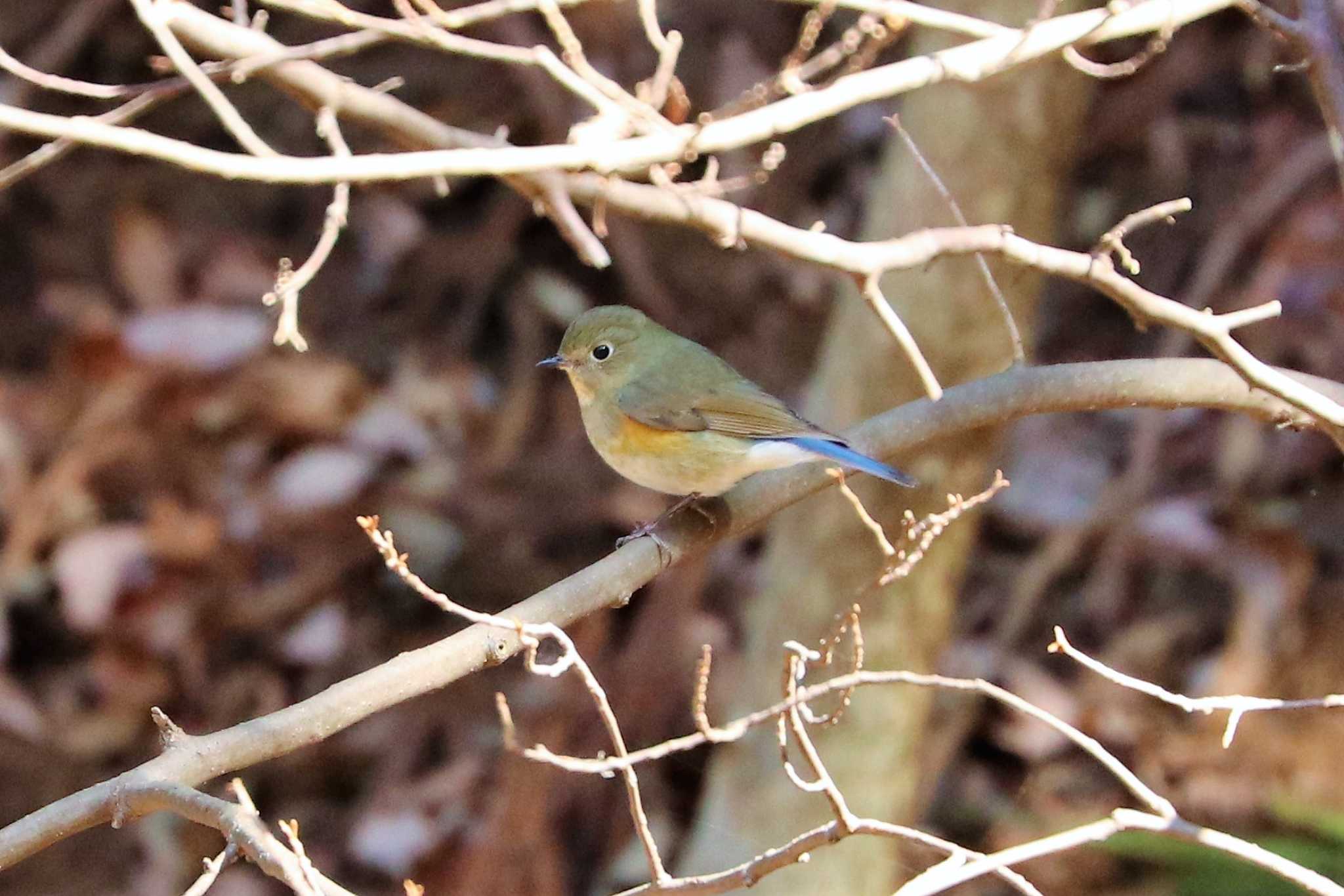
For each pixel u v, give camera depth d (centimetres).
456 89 1414
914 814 960
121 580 1226
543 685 1090
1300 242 1297
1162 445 1266
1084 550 1220
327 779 1157
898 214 868
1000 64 459
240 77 435
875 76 436
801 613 912
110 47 1469
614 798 1062
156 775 499
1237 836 1001
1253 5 537
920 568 897
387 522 1258
